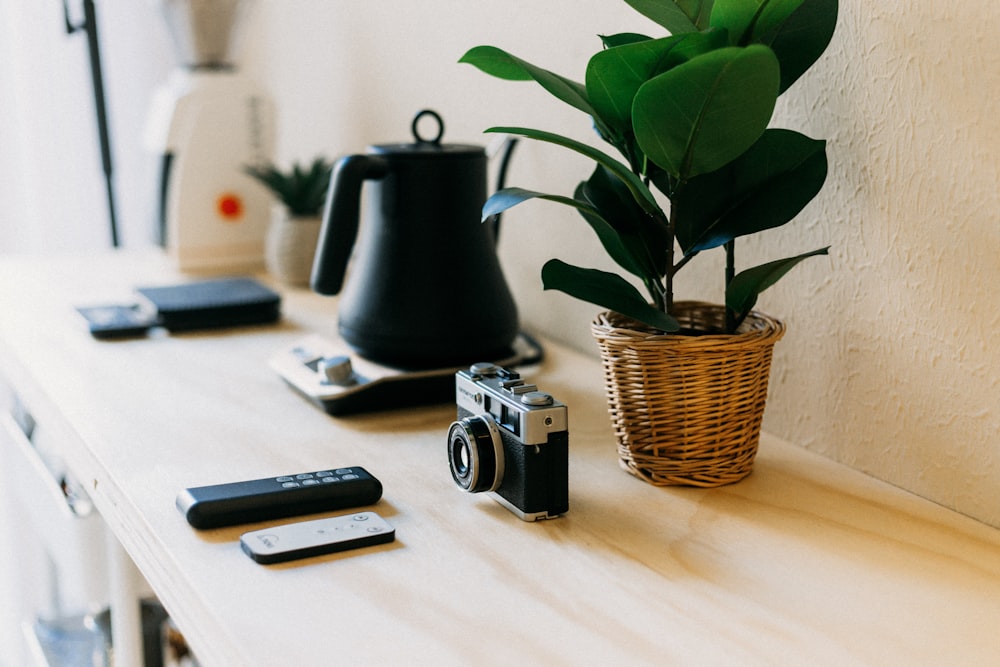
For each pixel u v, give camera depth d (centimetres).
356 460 80
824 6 69
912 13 68
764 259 84
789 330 83
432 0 128
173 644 106
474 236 94
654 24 91
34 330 116
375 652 52
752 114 63
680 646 52
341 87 157
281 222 140
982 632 54
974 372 68
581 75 103
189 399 94
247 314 120
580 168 105
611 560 63
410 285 92
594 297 71
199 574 60
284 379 97
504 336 96
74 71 197
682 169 67
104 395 94
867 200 73
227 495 68
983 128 64
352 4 149
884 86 70
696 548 64
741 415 73
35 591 192
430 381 92
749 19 66
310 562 62
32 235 202
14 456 129
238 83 147
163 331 118
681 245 74
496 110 118
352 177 88
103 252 161
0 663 197
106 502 77
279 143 184
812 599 58
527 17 110
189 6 145
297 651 52
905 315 72
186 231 145
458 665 50
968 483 69
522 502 68
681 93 61
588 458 80
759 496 73
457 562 62
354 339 96
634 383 73
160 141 147
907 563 62
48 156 199
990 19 63
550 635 53
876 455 76
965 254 67
